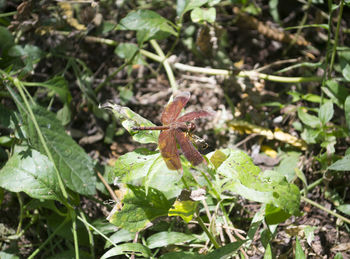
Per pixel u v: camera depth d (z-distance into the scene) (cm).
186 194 26
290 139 42
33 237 37
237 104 47
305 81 44
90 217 39
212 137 44
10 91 36
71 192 36
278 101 47
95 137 45
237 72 45
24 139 35
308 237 31
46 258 33
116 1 46
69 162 36
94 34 48
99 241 36
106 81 47
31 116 35
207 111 26
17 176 31
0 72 36
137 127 26
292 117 45
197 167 24
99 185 37
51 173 31
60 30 46
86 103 46
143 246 28
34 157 32
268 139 44
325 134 38
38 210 38
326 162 38
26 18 41
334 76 47
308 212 37
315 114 45
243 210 38
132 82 48
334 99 39
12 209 39
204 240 32
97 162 40
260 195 27
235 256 31
